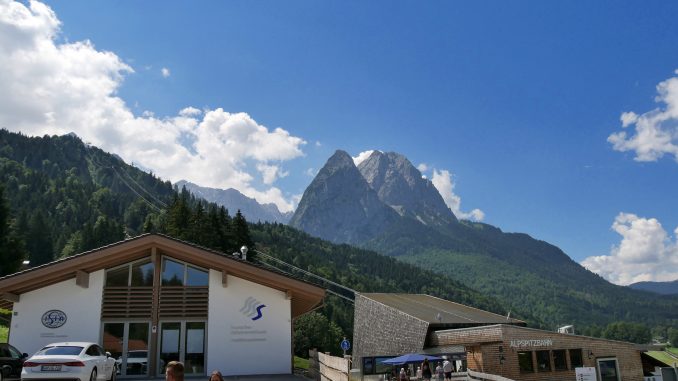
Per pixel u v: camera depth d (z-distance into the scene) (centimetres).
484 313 6150
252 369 2316
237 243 7781
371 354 5903
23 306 2267
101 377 1708
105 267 2344
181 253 2308
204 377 2227
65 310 2278
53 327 2258
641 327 19838
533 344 3828
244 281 2395
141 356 2269
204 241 7175
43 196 19575
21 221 13662
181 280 2367
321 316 9075
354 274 19912
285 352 2348
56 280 2305
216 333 2325
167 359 2283
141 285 2352
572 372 3872
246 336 2344
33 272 2192
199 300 2347
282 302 2397
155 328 2291
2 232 7062
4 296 2223
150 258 2383
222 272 2345
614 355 4084
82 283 2275
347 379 1722
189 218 8044
